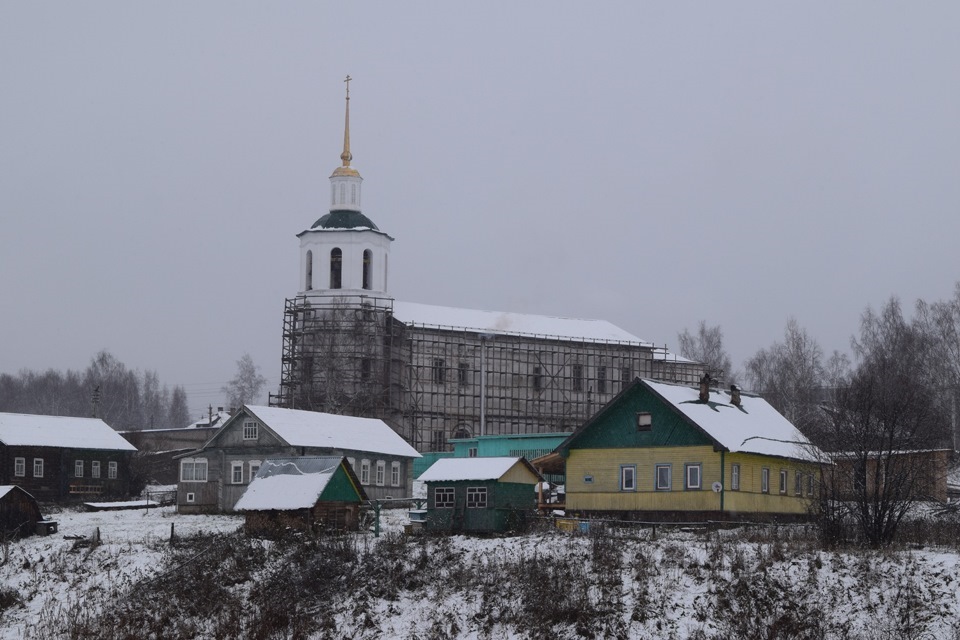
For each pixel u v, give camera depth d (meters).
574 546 55.41
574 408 135.75
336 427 89.44
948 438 102.19
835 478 59.53
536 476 66.19
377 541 59.34
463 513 64.06
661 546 54.50
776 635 46.06
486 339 130.12
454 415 129.88
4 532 73.25
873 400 64.75
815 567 49.78
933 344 114.50
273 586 54.28
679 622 47.44
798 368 133.88
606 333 140.00
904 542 54.78
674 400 68.44
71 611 54.50
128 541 66.00
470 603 51.06
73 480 100.44
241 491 84.75
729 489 66.06
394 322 128.62
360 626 50.53
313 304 127.94
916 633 44.84
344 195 132.12
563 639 47.28
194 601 54.16
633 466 68.56
